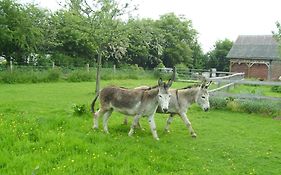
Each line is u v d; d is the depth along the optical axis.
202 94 9.86
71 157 6.74
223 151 8.16
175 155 7.53
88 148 7.30
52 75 25.11
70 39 33.53
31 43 27.23
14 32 25.00
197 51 55.00
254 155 7.95
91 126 9.52
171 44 47.69
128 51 40.06
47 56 32.16
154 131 8.88
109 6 17.77
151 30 21.95
